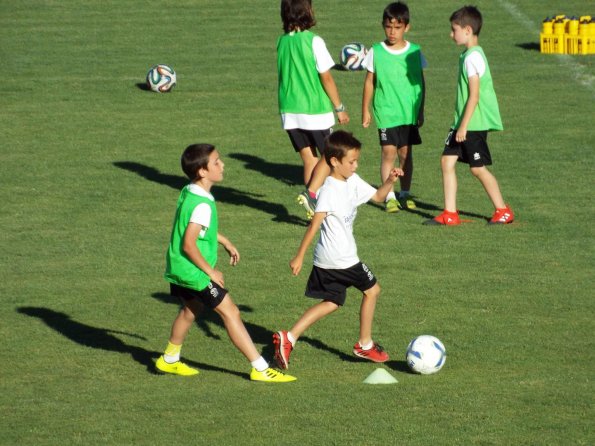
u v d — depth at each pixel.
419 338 27.98
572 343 30.00
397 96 45.00
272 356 29.67
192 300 27.52
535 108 62.38
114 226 43.38
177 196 47.81
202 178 27.16
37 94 67.38
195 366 28.94
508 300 33.91
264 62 76.00
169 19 89.94
